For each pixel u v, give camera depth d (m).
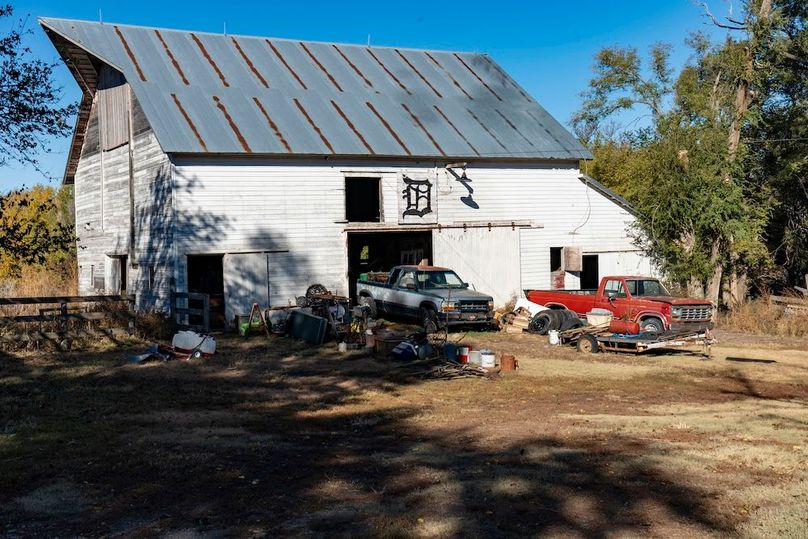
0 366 15.68
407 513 6.79
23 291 29.47
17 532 6.39
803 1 28.89
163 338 19.66
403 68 30.73
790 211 32.19
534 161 27.55
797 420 10.88
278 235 23.14
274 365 16.27
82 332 18.59
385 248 31.09
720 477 7.87
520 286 27.31
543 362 16.72
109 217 27.25
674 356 17.77
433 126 27.09
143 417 11.07
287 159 23.30
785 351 18.84
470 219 26.45
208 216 22.16
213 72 25.94
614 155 43.53
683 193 26.34
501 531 6.34
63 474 8.07
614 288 21.06
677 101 29.19
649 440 9.61
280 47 29.17
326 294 22.58
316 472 8.20
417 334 17.73
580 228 28.41
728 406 12.12
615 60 39.47
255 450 9.20
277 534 6.29
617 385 14.12
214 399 12.59
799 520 6.54
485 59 33.50
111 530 6.43
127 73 24.16
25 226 11.88
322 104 26.17
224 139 22.52
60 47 26.45
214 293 23.64
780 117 31.64
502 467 8.32
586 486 7.58
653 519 6.62
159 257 22.72
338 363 16.55
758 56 28.78
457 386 13.95
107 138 27.22
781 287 32.94
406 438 9.95
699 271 26.73
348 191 32.44
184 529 6.44
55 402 12.10
